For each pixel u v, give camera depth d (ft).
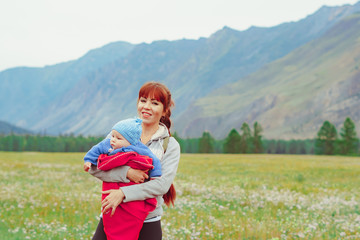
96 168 11.98
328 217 31.99
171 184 13.42
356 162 159.63
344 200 42.73
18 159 155.94
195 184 52.49
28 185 51.62
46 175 72.38
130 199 11.36
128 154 11.39
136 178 11.52
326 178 78.64
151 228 12.40
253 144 468.34
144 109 12.86
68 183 57.82
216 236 23.31
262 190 50.52
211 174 82.28
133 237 11.62
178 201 38.32
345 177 81.30
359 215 33.22
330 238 24.35
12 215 29.45
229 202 39.50
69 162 135.74
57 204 34.71
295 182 67.00
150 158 11.85
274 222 28.30
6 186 47.78
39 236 22.71
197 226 25.96
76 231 24.25
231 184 58.34
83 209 32.81
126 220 11.55
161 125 13.41
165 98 13.01
